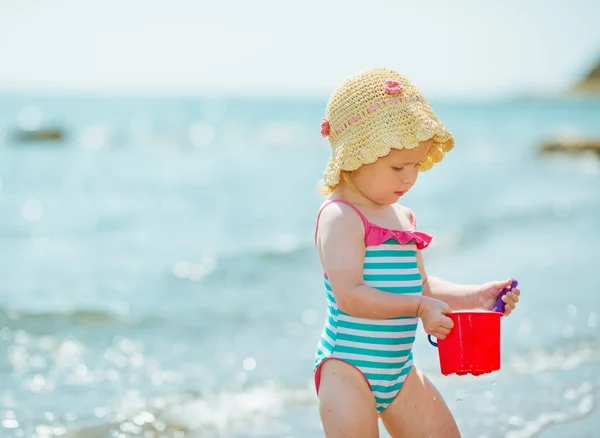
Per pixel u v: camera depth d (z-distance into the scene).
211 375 4.86
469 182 15.95
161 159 22.34
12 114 53.31
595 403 4.23
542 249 8.64
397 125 2.93
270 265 8.04
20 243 9.23
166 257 8.45
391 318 2.99
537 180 16.47
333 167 3.04
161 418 4.14
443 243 9.09
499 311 3.11
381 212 3.13
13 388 4.61
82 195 13.55
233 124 48.00
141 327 5.94
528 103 93.56
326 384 2.98
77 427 3.99
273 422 4.11
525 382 4.59
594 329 5.64
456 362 2.85
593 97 90.06
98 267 7.97
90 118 50.69
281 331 5.83
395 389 3.02
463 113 69.62
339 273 2.97
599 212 11.23
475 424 3.93
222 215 11.52
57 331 5.80
